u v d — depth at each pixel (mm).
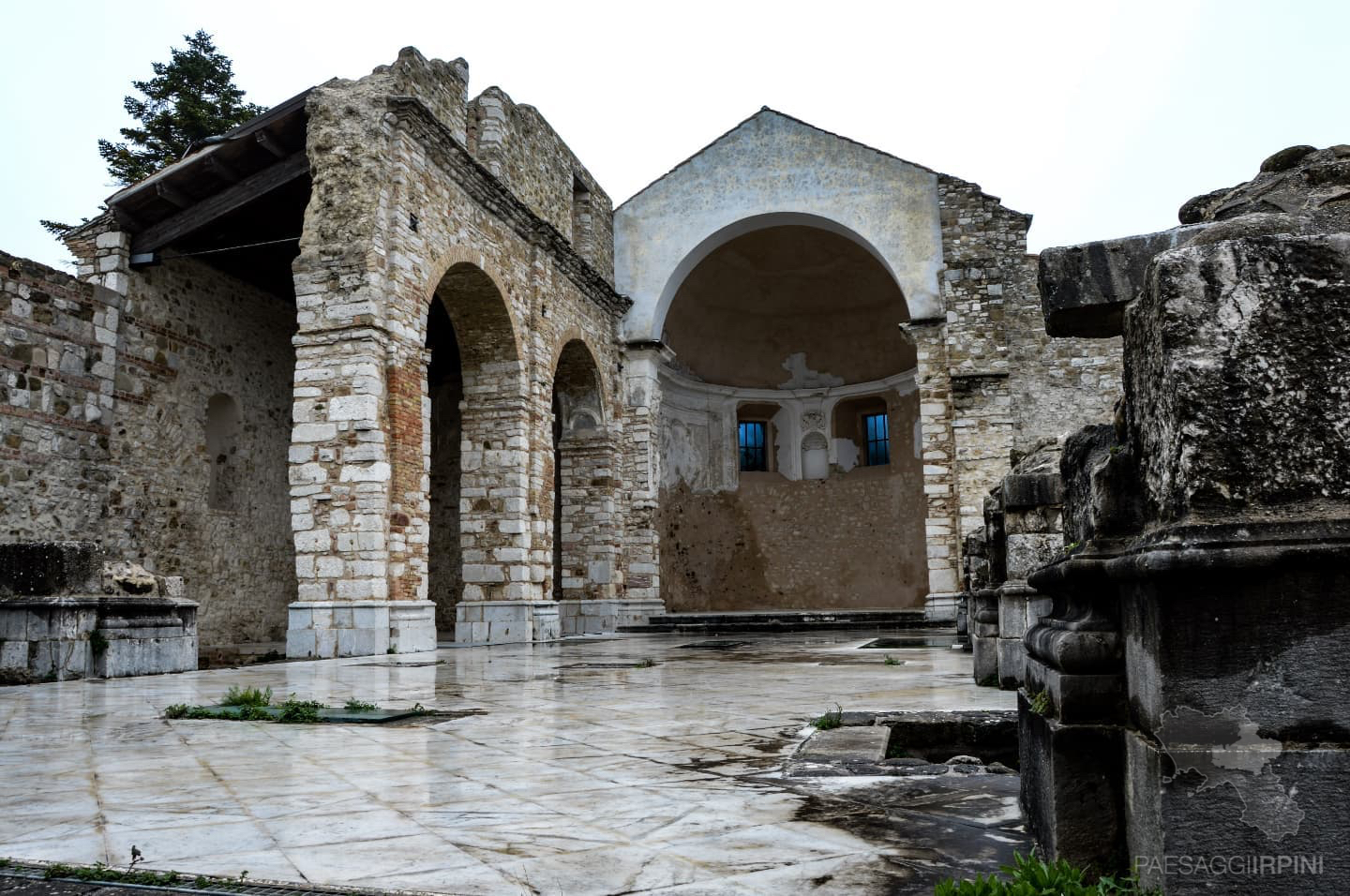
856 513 26016
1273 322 1992
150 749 4625
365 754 4391
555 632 17281
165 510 15398
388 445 13039
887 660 9805
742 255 25219
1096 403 20000
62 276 13672
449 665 10500
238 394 17406
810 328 26781
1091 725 2305
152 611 9695
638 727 5215
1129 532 2338
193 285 16375
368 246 12984
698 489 25797
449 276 15859
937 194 21484
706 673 8969
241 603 17109
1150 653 2033
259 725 5520
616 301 22062
